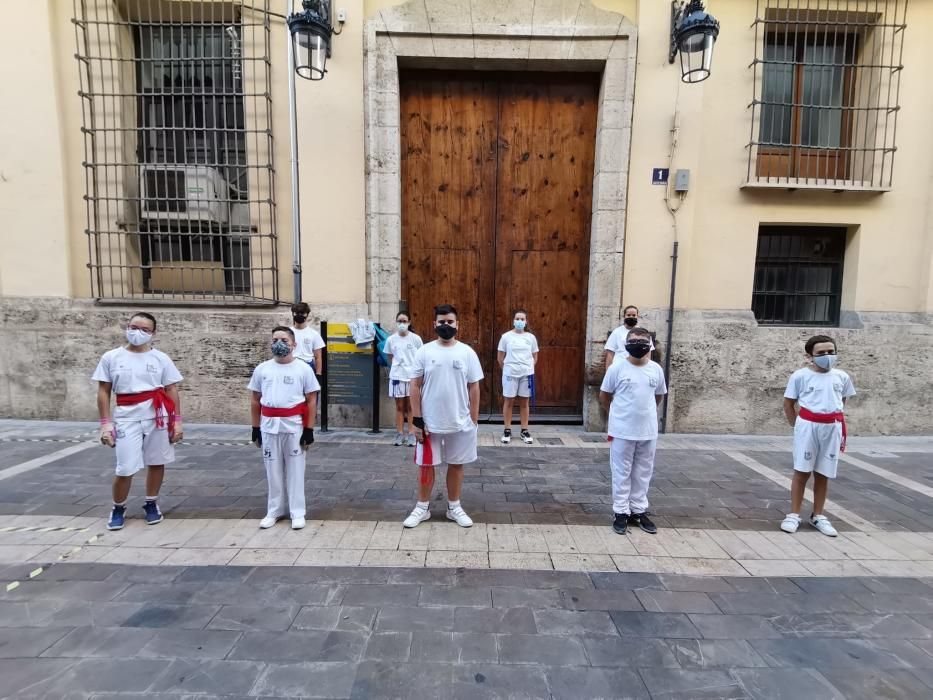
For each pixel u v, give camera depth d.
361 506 4.23
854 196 6.80
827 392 3.87
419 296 7.04
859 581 3.25
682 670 2.39
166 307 6.71
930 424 6.98
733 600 2.99
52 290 6.68
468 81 6.81
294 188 6.46
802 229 7.11
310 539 3.63
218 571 3.18
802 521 4.14
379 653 2.45
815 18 6.64
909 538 3.88
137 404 3.68
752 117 6.61
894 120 6.71
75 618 2.69
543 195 6.98
